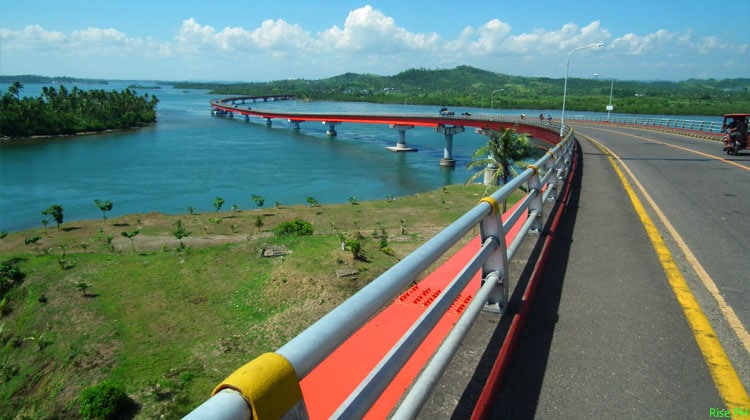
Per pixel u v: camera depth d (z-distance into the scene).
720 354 3.42
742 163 17.56
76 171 51.19
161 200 39.16
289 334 15.11
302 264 19.39
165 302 17.89
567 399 2.84
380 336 3.86
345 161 60.59
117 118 101.38
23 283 19.86
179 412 11.84
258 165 56.38
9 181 45.75
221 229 29.33
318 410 2.96
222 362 13.93
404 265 1.77
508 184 3.54
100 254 23.22
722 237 7.10
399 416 1.70
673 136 36.00
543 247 5.07
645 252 6.00
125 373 13.81
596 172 14.69
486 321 3.20
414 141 87.19
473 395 2.39
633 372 3.15
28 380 14.98
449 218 30.91
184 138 84.44
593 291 4.58
